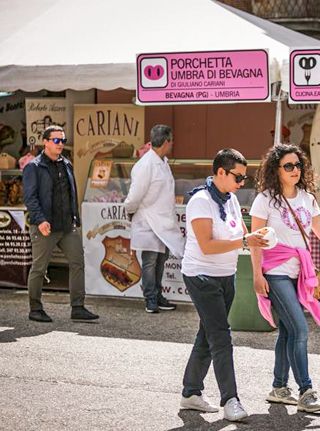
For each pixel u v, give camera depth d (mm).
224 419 11180
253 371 13477
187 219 11062
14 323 16609
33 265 16609
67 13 20656
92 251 18719
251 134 21969
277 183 11547
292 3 26922
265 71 15914
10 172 20891
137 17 19828
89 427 10938
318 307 11594
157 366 13766
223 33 18688
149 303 17516
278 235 11531
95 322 16703
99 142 20359
